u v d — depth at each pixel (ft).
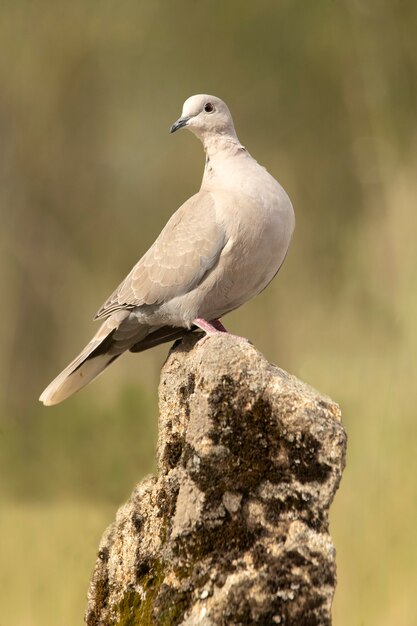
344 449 18.72
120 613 19.56
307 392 19.17
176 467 19.52
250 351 19.36
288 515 18.31
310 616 17.83
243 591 17.89
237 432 18.83
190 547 18.57
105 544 20.65
